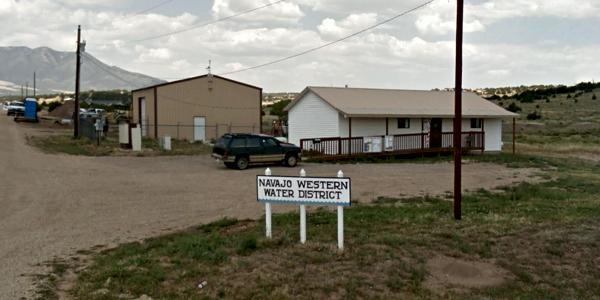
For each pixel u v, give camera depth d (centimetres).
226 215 1324
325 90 3519
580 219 1213
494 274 823
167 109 4400
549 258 902
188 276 780
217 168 2439
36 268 834
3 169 2161
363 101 3462
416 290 737
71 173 2134
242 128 4741
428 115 3481
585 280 806
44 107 10794
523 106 10475
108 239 1057
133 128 3222
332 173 2312
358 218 1219
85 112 6406
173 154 3069
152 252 926
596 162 3278
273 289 723
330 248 913
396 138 3278
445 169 2589
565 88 12962
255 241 931
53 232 1110
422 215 1264
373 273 794
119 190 1730
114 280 767
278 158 2534
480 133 3741
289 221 1192
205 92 4556
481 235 1046
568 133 6250
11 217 1264
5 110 8381
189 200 1555
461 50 1244
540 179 2239
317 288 728
